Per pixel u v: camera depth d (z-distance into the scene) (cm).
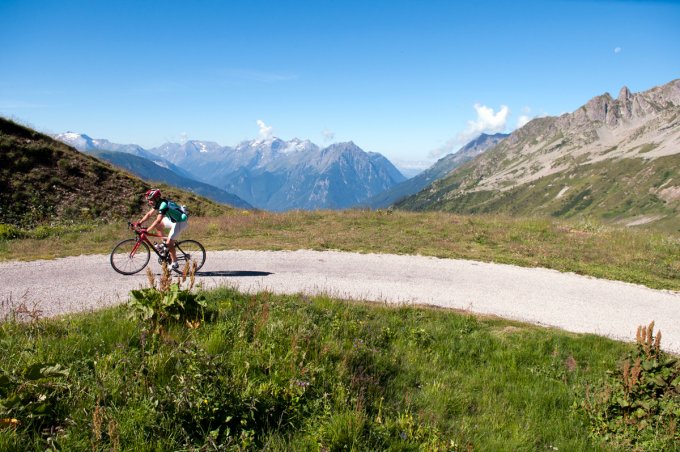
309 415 454
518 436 506
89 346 539
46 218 2327
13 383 409
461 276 1285
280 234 1870
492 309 1006
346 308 888
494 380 654
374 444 423
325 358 584
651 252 1627
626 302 1107
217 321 666
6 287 997
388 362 658
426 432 464
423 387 603
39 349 503
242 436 389
